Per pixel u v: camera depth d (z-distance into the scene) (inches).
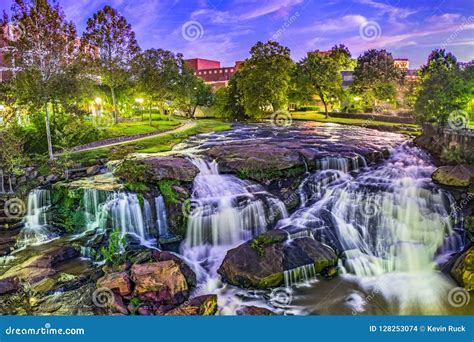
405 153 836.0
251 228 561.0
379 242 504.7
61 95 810.8
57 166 710.5
